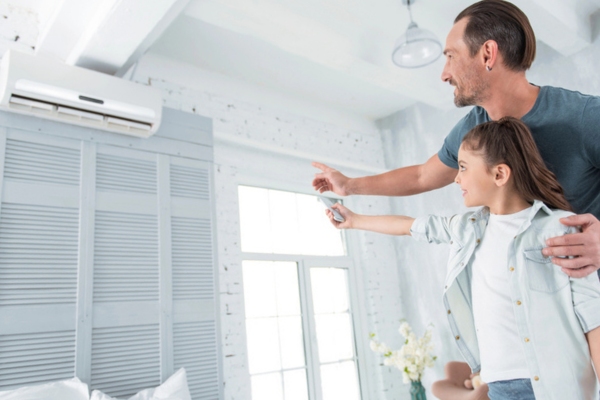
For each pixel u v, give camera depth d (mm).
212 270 3336
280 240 4324
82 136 2936
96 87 2871
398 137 5098
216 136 3881
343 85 4469
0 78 2646
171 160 3316
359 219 1713
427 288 4672
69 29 2760
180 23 3365
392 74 3795
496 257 1151
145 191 3135
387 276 4867
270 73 4145
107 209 2939
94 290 2781
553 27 3350
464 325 1271
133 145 3148
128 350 2830
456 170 1576
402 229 1547
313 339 4227
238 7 2980
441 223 1391
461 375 3787
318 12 3311
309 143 4547
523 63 1190
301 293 4301
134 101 3004
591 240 1002
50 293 2621
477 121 1427
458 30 1245
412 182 1678
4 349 2430
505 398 1067
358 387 4457
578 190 1188
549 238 1030
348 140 4926
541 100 1194
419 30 3004
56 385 2408
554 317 1036
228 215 3834
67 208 2789
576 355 1012
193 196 3369
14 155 2670
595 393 1007
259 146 4191
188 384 3023
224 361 3457
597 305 1001
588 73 3564
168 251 3139
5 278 2506
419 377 4141
